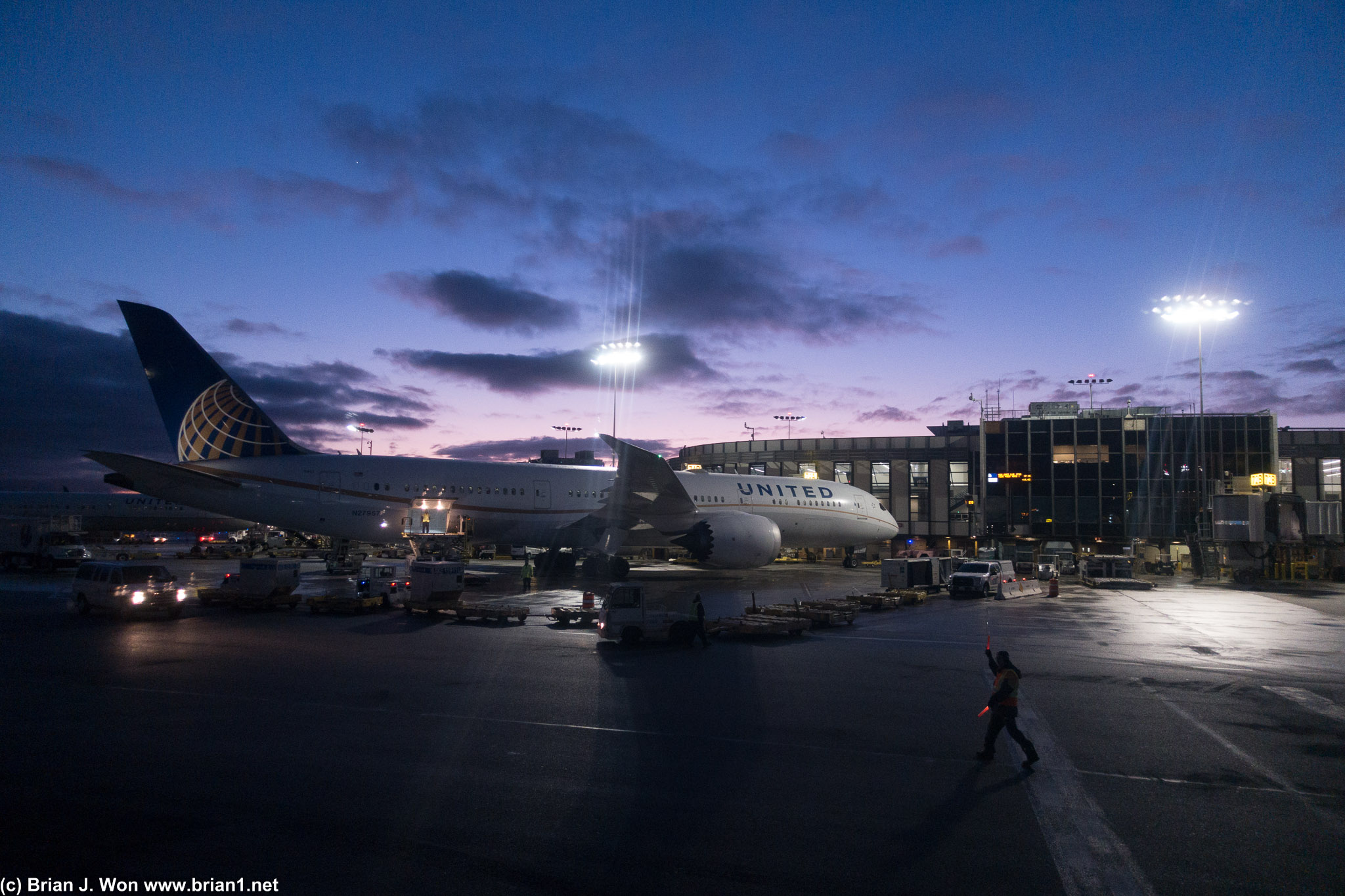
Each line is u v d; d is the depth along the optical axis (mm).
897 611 27281
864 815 7812
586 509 36125
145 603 21531
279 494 30594
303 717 11367
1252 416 54938
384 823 7391
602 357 52188
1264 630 22562
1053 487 57406
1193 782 9000
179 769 8906
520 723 11156
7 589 30547
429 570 22969
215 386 30703
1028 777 9094
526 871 6383
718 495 38438
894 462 66375
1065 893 6145
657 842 7035
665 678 14578
